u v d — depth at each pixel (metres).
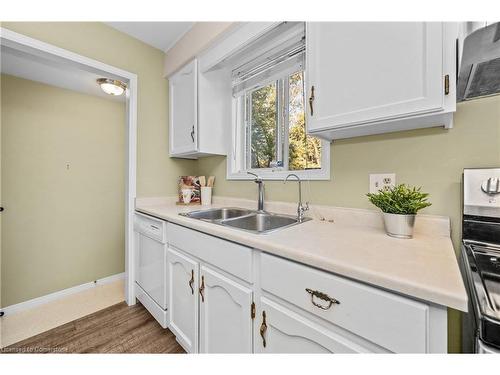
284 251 0.75
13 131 1.97
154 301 1.62
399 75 0.77
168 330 1.57
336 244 0.79
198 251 1.15
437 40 0.70
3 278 1.89
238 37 1.45
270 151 1.74
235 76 1.85
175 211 1.60
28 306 1.98
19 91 2.00
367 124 0.88
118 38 1.81
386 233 0.95
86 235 2.39
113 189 2.60
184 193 2.00
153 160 2.04
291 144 1.59
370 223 1.09
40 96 2.11
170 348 1.38
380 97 0.81
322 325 0.68
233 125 1.94
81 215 2.36
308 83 1.02
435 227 0.92
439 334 0.50
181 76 1.95
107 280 2.52
